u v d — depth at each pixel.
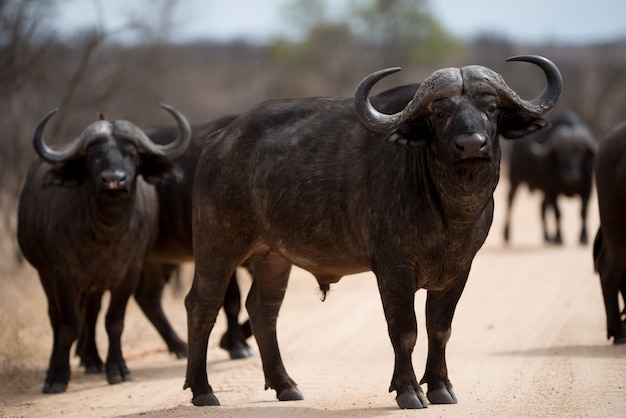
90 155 41.09
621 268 42.81
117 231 41.81
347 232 32.00
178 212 47.66
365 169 31.42
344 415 30.45
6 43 68.06
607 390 32.88
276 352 35.28
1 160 77.12
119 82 76.94
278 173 33.00
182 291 64.00
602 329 46.88
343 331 51.41
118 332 42.69
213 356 47.47
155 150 42.34
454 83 29.03
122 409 34.75
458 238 30.31
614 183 42.19
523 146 89.38
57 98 75.44
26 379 43.00
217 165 34.56
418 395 30.64
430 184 30.03
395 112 31.88
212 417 31.17
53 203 42.53
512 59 30.53
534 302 56.91
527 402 31.56
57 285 41.97
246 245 34.66
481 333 48.16
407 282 30.56
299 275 74.06
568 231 101.12
